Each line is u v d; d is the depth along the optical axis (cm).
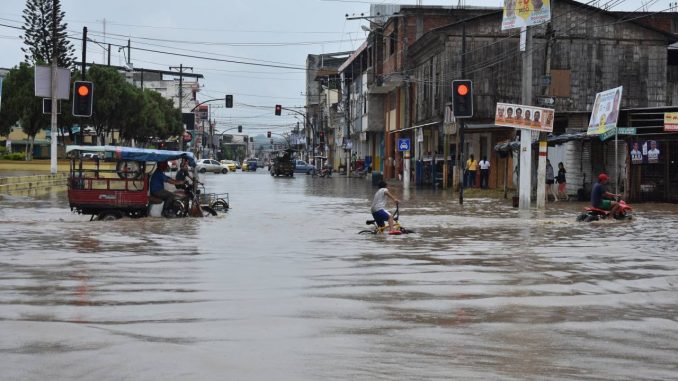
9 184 3556
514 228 2070
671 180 3175
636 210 2759
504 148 3534
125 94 6431
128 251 1515
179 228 2031
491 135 4712
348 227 2100
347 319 874
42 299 986
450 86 4769
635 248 1606
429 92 5256
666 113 2952
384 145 7388
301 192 4275
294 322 854
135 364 666
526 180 2806
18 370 643
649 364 697
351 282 1145
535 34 4631
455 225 2166
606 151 3425
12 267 1275
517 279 1186
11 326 819
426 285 1123
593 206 2344
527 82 2759
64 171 5059
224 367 659
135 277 1178
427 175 5566
